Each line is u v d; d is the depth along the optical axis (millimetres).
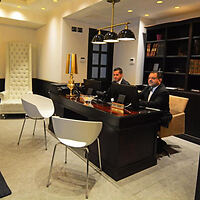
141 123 2498
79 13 4449
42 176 2398
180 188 2299
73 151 3145
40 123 4531
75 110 3090
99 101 3125
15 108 4727
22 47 5477
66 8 4699
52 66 5543
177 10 4234
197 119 3939
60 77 5141
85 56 5512
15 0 4621
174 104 3480
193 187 2330
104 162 2562
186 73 4137
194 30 4055
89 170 2598
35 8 5113
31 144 3336
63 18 4945
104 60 6035
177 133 3285
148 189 2252
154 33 4977
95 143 2734
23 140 3494
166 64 4684
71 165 2707
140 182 2385
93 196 2080
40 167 2611
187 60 4109
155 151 2805
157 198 2102
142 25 4961
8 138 3555
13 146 3227
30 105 3061
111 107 2691
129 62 5332
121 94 2656
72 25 5129
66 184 2264
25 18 5359
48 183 2195
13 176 2369
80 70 5480
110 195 2111
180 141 3893
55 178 2369
